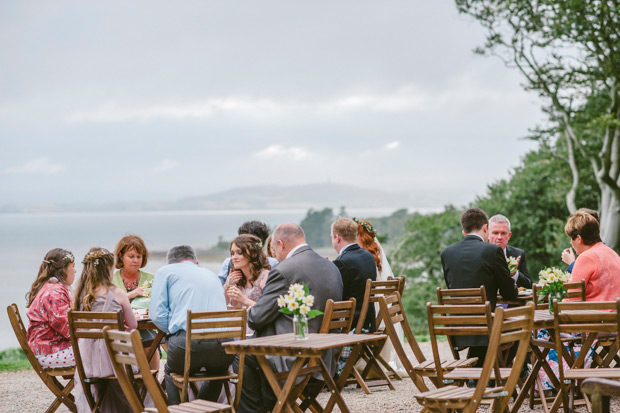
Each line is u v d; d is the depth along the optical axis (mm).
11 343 35219
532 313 4664
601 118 22719
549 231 38500
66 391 6246
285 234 5871
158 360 6699
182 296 5777
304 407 5711
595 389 3848
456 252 6652
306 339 4949
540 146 37906
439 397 4535
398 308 5777
